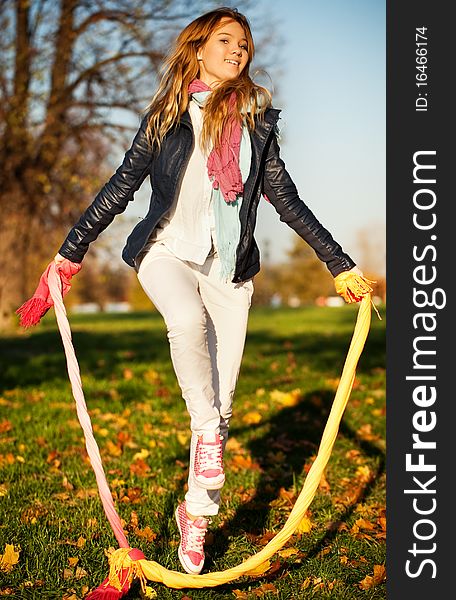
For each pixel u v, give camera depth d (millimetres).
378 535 3861
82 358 11016
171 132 3045
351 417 6488
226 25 3139
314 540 3807
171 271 3014
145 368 9680
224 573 2977
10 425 6191
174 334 2883
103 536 3725
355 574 3420
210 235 3096
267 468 5109
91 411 6844
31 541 3621
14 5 13422
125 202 3184
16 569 3328
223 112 2990
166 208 3033
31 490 4523
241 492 4543
